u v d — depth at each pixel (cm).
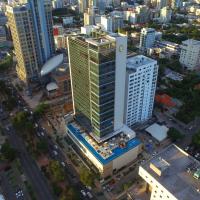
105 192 15575
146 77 18800
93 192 15562
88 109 17275
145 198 15088
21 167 17425
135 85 18362
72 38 15675
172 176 12588
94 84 14950
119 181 16300
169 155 13938
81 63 15675
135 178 16450
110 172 16500
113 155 16325
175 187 11988
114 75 15100
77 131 18662
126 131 18100
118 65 14950
